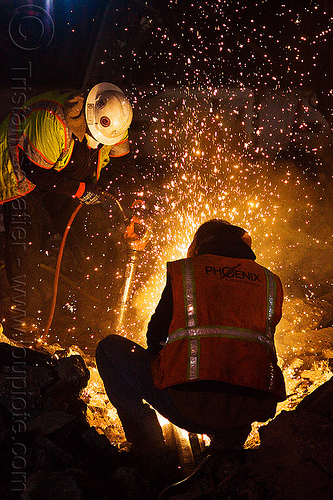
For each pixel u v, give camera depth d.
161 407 2.36
